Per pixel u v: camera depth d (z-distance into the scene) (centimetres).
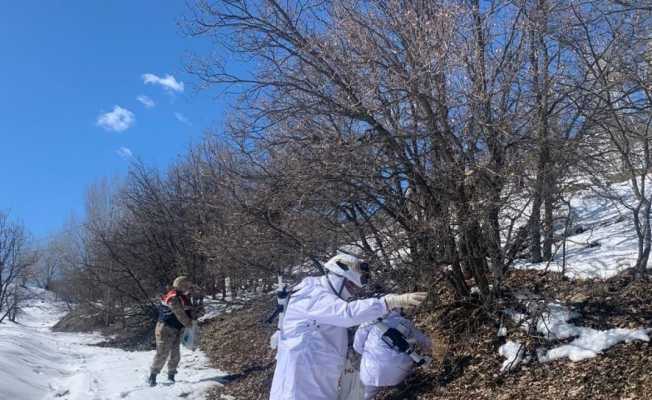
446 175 679
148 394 879
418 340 635
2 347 1119
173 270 1875
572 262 769
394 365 604
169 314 970
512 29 696
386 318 616
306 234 895
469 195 683
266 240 966
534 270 782
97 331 2547
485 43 684
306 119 776
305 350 402
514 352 660
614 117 678
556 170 657
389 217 791
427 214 729
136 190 1991
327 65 718
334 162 731
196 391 905
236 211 941
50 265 6069
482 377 654
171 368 975
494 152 662
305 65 773
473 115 652
